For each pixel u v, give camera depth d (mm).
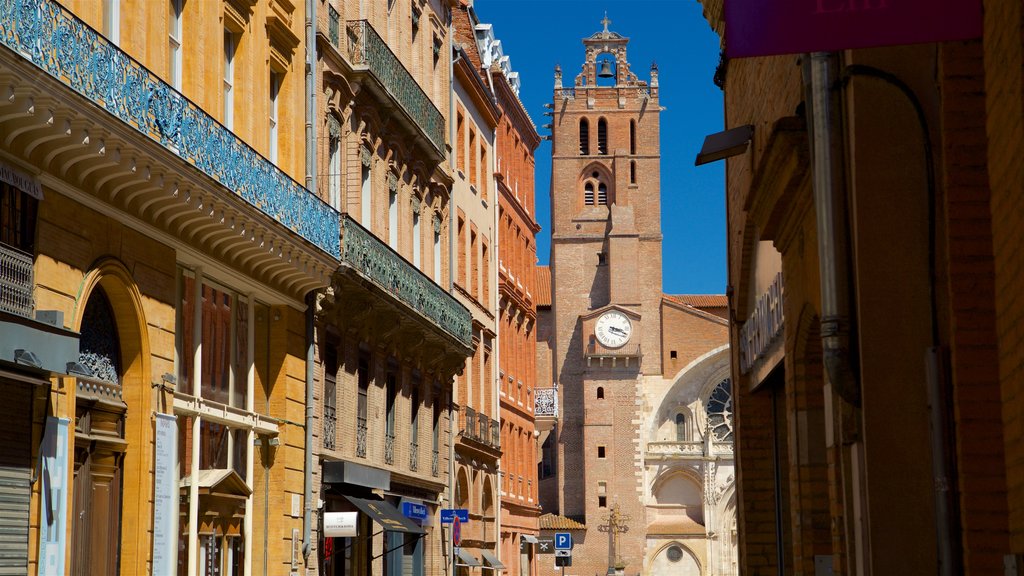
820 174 11047
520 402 59281
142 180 18219
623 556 95938
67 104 15516
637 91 104375
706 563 95375
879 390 10609
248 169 22469
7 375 15039
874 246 10703
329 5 29250
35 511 16125
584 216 103438
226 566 23500
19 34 14836
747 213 19062
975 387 9008
